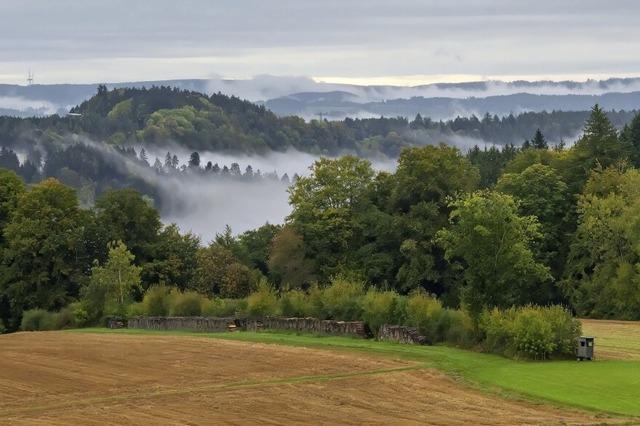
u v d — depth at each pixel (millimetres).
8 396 57625
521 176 138000
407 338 81188
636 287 117125
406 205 139000
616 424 49312
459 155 139750
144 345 82875
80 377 64562
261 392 58094
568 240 134875
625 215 120625
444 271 130250
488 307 78625
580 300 125375
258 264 158000
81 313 118312
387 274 134000
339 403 54719
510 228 79750
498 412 52312
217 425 48781
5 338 93875
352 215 141250
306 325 92625
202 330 101000
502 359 71938
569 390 58344
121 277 122625
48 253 143375
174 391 58656
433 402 55125
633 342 84188
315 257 139125
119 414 51625
